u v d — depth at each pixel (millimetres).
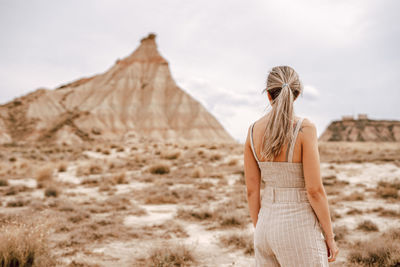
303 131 1781
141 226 7559
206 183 14258
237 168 20141
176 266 5086
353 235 6664
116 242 6277
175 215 8727
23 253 4594
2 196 12133
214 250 5863
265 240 1856
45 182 15070
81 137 101125
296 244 1752
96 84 133375
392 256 4875
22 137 98188
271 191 1886
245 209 9188
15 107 111812
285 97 1817
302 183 1824
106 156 29672
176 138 113375
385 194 11109
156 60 143250
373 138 168750
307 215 1795
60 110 114688
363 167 19078
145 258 5352
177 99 128625
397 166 18547
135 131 112375
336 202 10242
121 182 15523
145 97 127625
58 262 4922
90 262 4988
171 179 16438
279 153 1816
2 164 22703
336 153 28859
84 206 9758
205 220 8211
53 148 37719
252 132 2014
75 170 20922
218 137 118312
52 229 6891
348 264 5035
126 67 139750
